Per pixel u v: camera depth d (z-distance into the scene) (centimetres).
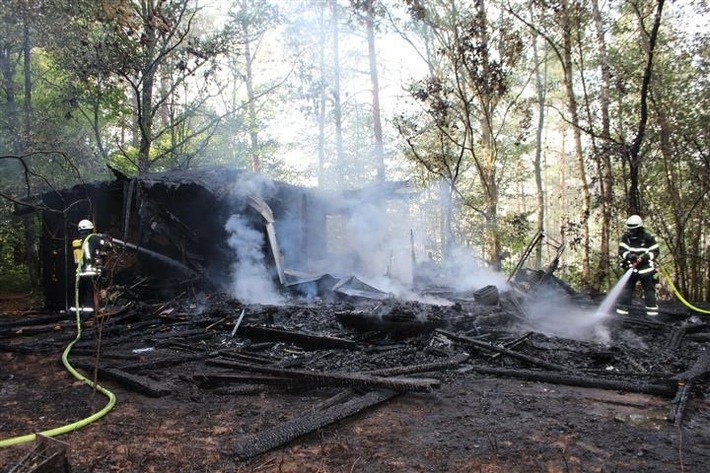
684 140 1282
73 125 1667
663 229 1461
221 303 1000
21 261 1978
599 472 324
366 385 467
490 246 1595
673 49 1308
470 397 480
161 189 1114
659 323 815
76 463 346
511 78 1886
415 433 391
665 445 367
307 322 818
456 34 1502
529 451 357
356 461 342
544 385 524
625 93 1340
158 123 2402
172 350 689
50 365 627
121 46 1397
